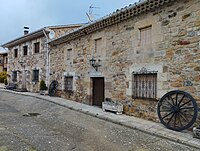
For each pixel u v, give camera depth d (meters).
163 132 4.98
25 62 15.82
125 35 7.27
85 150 3.89
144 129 5.22
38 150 3.77
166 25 5.85
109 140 4.52
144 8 6.34
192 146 4.14
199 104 5.01
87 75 9.38
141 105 6.56
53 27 13.01
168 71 5.75
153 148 4.07
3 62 30.97
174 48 5.62
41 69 13.68
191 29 5.25
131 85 6.93
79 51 10.03
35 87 14.35
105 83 8.19
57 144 4.15
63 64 11.44
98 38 8.67
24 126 5.52
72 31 10.00
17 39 16.00
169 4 5.79
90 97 9.17
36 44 14.60
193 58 5.18
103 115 6.81
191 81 5.20
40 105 9.19
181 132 5.05
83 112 7.58
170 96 5.61
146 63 6.41
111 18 7.55
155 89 6.19
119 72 7.50
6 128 5.20
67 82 11.12
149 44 6.36
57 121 6.25
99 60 8.57
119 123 5.91
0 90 15.92
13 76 17.91
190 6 5.29
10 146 3.89
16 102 10.17
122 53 7.38
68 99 10.86
